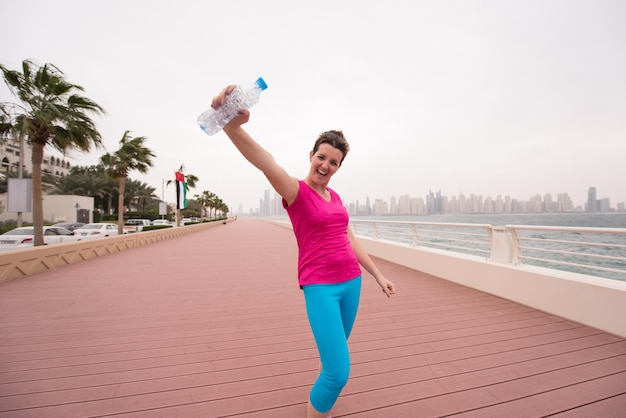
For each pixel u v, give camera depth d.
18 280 5.38
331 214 1.35
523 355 2.41
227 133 1.08
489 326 3.03
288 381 2.04
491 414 1.71
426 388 1.96
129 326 3.10
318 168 1.34
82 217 30.17
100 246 8.57
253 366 2.24
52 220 27.98
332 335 1.26
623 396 1.88
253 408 1.74
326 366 1.27
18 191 9.34
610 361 2.30
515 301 3.83
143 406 1.76
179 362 2.31
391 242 7.35
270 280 5.39
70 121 8.36
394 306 3.73
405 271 6.00
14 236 9.21
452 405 1.79
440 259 5.36
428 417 1.68
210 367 2.23
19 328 3.03
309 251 1.35
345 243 1.41
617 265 11.62
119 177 15.50
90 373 2.14
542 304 3.46
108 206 41.03
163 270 6.36
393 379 2.06
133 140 15.27
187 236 16.98
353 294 1.42
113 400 1.82
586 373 2.14
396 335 2.82
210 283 5.14
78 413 1.70
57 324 3.15
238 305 3.86
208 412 1.71
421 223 6.25
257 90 1.10
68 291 4.57
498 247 4.29
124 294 4.41
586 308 3.00
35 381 2.03
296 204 1.31
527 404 1.80
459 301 3.92
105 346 2.60
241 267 6.75
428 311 3.53
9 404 1.77
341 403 1.79
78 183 35.38
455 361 2.31
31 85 8.02
